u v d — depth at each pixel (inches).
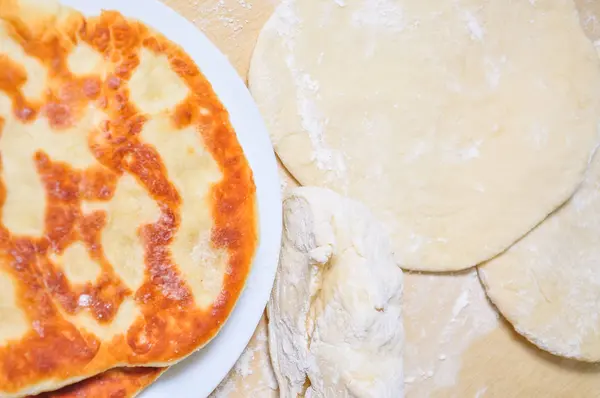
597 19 20.9
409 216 19.3
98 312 15.1
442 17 19.5
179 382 17.2
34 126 15.1
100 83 15.7
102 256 15.3
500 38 19.8
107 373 15.6
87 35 15.6
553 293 20.1
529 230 19.7
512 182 19.6
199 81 16.3
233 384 19.3
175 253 15.8
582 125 20.0
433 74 19.4
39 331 14.6
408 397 20.2
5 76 14.9
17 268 14.6
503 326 20.6
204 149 16.1
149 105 16.0
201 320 15.6
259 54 18.6
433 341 20.2
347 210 18.0
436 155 19.4
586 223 20.5
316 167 19.0
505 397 20.7
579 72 20.1
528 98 19.9
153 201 15.7
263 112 18.6
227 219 16.1
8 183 14.9
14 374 14.3
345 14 19.1
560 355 20.2
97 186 15.4
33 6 15.1
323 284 18.1
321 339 17.8
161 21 17.1
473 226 19.5
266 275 17.7
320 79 18.9
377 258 18.0
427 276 20.1
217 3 19.1
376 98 19.1
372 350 17.8
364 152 19.1
